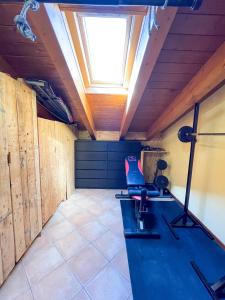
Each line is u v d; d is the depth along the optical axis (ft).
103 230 7.32
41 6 3.00
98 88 7.78
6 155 4.63
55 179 8.82
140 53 4.85
